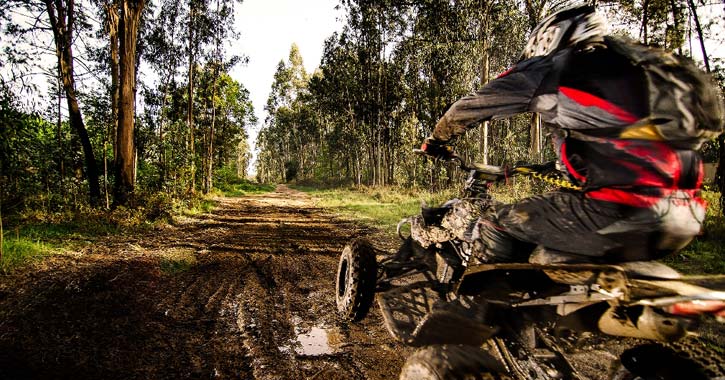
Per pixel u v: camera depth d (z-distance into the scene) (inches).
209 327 215.3
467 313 109.8
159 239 482.9
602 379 141.6
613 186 86.4
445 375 92.7
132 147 660.7
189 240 483.2
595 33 92.5
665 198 83.0
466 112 104.0
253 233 547.2
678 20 477.4
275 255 400.5
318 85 2049.7
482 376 93.2
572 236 93.1
